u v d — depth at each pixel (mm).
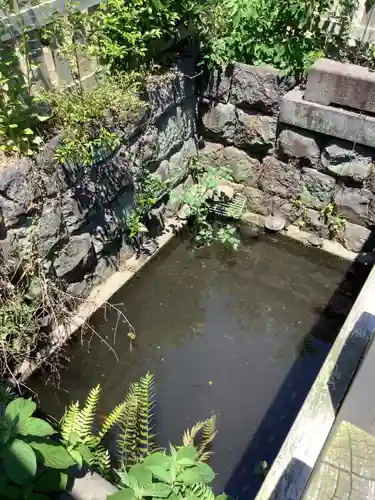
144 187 4445
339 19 4281
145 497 1968
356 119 4078
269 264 4789
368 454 1044
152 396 3736
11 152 3242
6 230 3330
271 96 4367
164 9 3818
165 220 4996
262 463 3334
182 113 4656
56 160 3453
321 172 4570
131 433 3037
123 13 3596
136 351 4047
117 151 3953
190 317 4332
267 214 5137
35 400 3643
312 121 4266
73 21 3387
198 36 4504
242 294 4543
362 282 4586
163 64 4336
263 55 4375
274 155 4758
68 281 4004
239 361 4016
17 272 3537
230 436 3500
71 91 3555
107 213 4129
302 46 4367
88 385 3789
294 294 4523
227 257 4844
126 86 3797
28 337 3676
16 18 3002
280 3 4176
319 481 1022
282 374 3922
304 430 2178
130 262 4645
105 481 2121
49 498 1880
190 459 2098
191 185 5258
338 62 4152
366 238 4691
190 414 3631
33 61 3209
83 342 4039
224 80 4547
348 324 2535
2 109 3113
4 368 3594
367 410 1317
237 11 4199
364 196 4484
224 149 5039
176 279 4629
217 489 3215
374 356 1479
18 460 1786
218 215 5133
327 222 4824
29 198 3338
